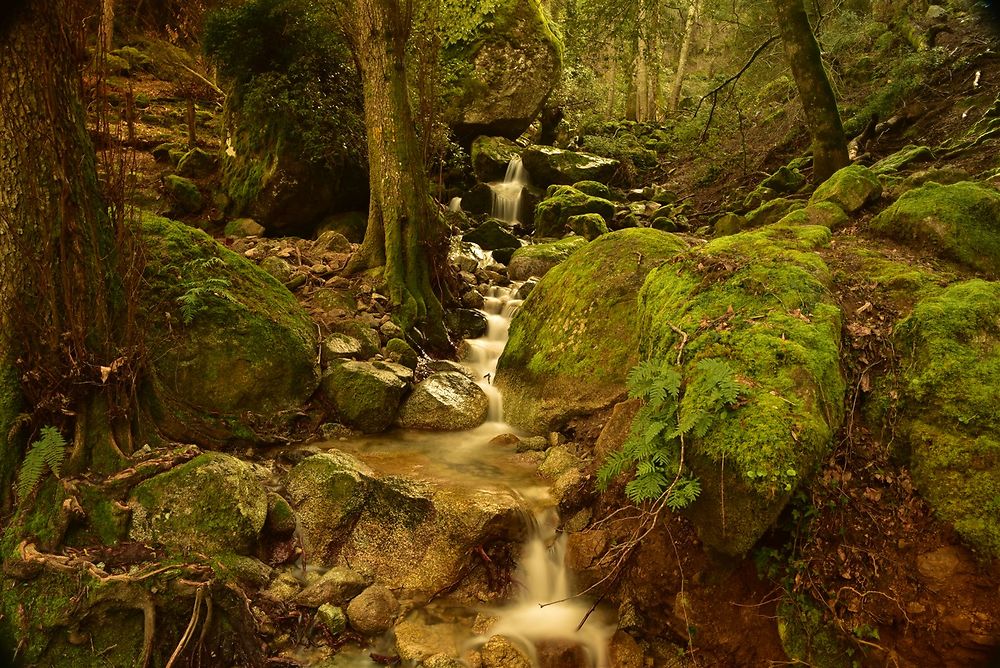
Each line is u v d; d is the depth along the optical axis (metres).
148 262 4.93
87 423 3.92
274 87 8.41
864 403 3.69
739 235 5.08
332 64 8.93
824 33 13.43
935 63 10.71
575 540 4.14
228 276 5.45
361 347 6.15
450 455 5.12
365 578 4.00
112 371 4.01
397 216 7.16
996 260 4.62
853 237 5.32
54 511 3.54
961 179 6.16
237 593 3.50
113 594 3.29
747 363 3.62
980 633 2.93
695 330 4.00
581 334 5.66
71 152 4.00
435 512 4.18
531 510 4.27
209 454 4.01
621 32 12.91
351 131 8.84
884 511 3.33
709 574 3.48
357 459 4.71
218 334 5.02
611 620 3.81
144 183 8.89
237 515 3.79
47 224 3.82
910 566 3.15
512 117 14.10
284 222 8.80
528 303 6.62
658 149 17.03
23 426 3.77
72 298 3.92
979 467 3.19
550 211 10.95
